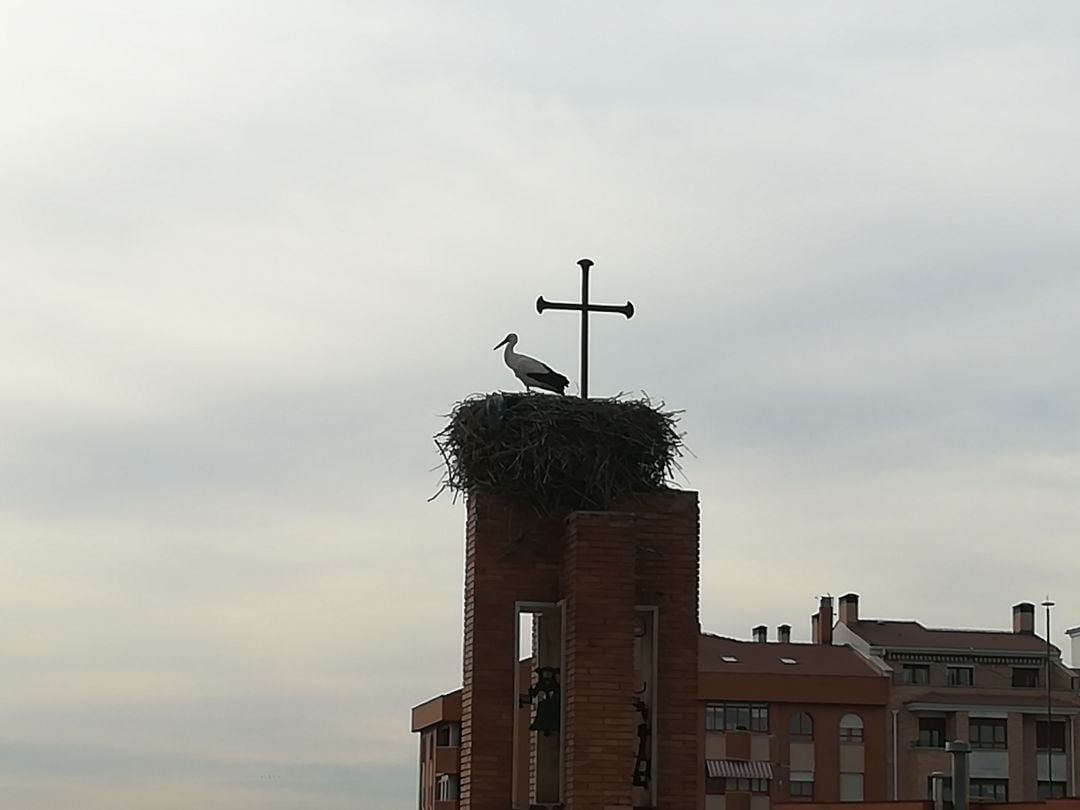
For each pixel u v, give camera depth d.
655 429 19.09
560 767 18.62
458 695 82.69
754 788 83.62
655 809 18.41
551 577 18.84
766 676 85.19
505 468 18.67
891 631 90.62
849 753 85.31
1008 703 87.31
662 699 18.64
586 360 19.75
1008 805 50.88
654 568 18.89
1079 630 99.62
